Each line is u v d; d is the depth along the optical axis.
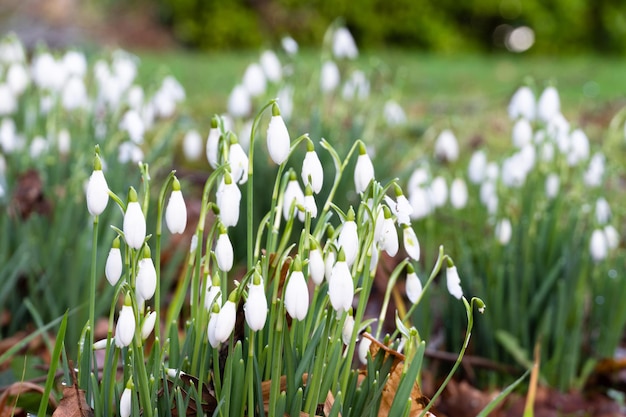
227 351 0.79
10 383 0.96
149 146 1.79
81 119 1.46
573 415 1.06
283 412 0.75
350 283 0.71
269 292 0.78
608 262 1.13
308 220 0.75
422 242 1.36
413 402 0.80
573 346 1.09
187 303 1.05
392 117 1.61
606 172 1.15
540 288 1.08
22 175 1.15
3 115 1.57
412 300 0.79
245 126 1.36
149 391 0.75
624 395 1.09
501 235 1.09
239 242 1.29
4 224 1.10
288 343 0.75
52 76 1.37
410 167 1.44
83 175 1.13
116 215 1.09
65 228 1.11
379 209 0.76
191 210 1.32
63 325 0.73
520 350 1.07
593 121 2.62
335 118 1.58
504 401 1.06
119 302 1.11
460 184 1.17
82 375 0.76
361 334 0.85
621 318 1.09
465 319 1.09
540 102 1.17
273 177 1.29
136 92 1.37
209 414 0.78
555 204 1.11
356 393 0.79
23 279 1.12
